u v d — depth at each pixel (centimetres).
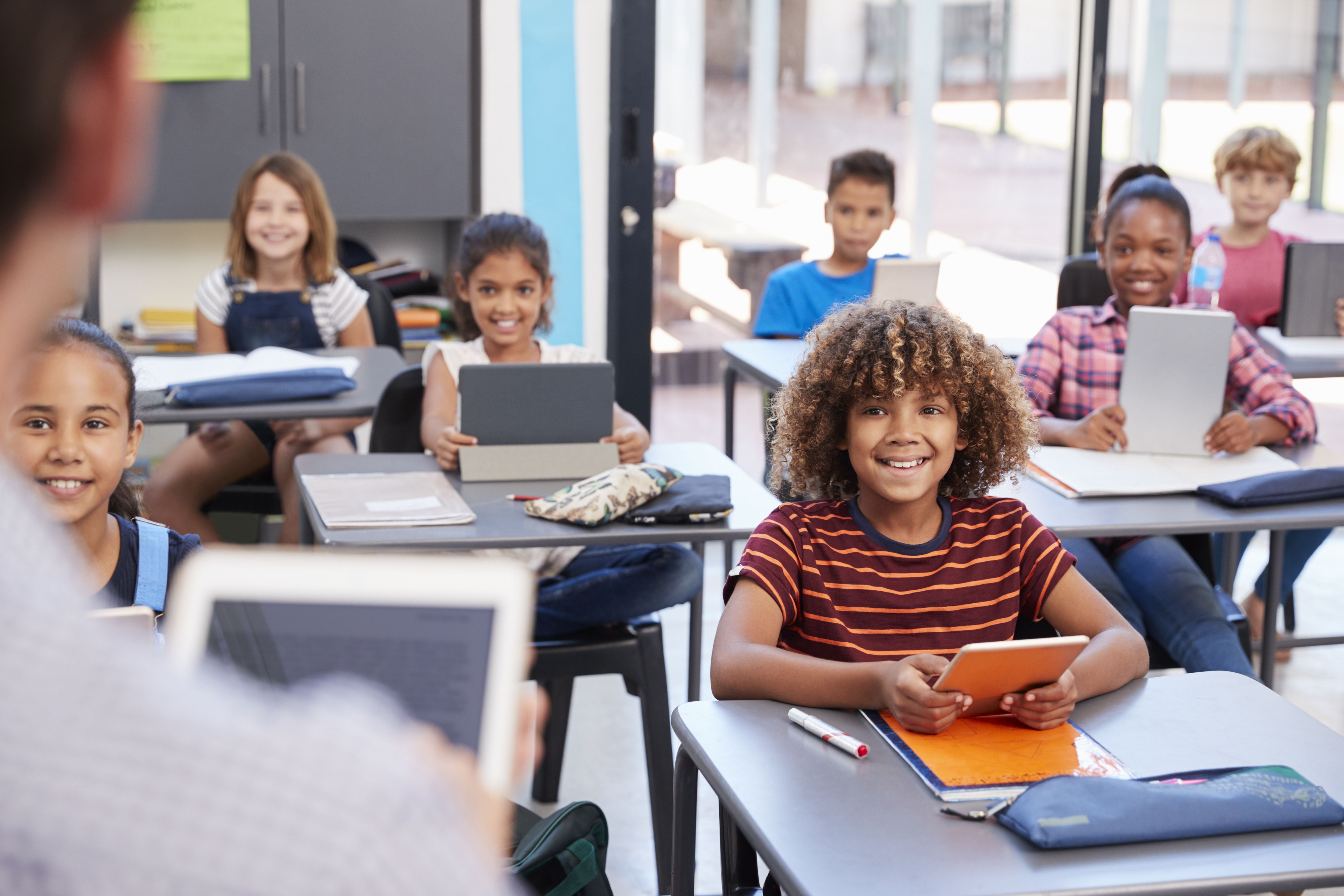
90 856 27
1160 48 427
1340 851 110
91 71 28
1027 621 169
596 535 203
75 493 141
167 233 391
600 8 392
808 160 418
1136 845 110
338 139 371
